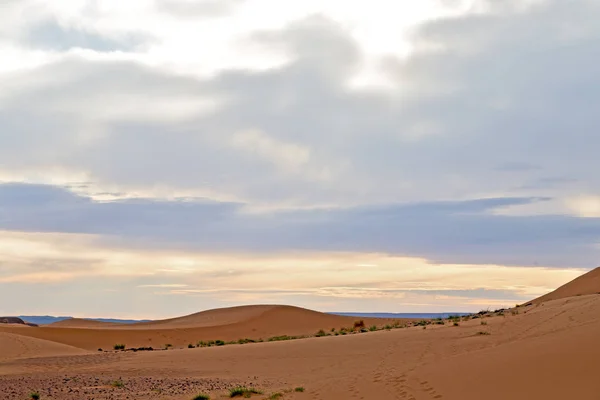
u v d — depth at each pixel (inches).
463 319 1953.7
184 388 1007.0
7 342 2063.2
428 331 1624.0
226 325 3786.9
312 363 1338.6
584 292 2313.0
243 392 881.5
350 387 861.2
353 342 1587.1
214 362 1476.4
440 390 716.0
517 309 1959.9
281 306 4500.5
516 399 593.9
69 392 970.7
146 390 986.1
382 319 4158.5
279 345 1686.8
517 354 812.6
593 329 874.1
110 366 1497.3
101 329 3191.4
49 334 2874.0
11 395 933.8
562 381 609.6
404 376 887.1
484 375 728.3
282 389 933.8
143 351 1894.7
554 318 1370.6
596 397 530.6
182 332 3371.1
